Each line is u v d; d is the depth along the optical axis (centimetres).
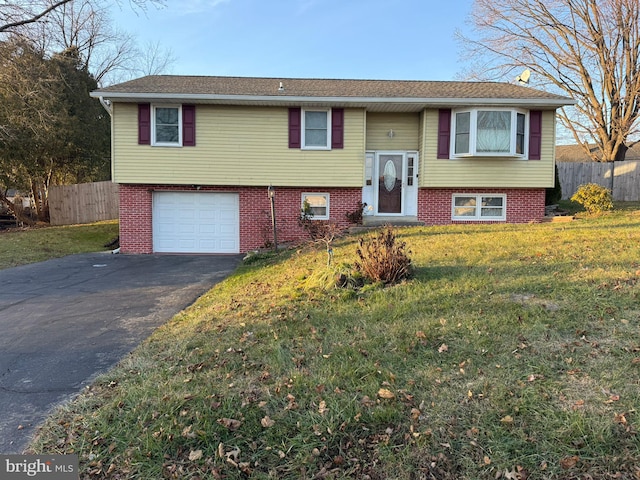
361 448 275
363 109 1362
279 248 1291
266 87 1427
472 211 1412
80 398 359
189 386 359
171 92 1286
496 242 888
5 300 733
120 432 301
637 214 1231
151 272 1016
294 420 304
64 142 2084
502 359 368
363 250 763
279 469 261
